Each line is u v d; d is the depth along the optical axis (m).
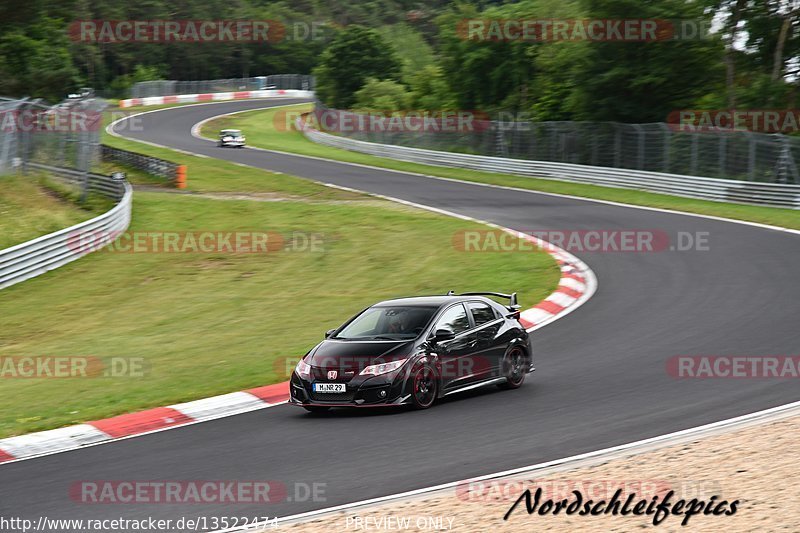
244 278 52.03
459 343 26.58
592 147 99.19
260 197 84.81
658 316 37.62
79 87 174.62
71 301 47.25
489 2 192.88
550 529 15.11
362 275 52.00
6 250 49.72
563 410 24.14
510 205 77.50
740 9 108.25
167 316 43.56
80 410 27.16
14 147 70.69
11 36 139.50
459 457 19.98
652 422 22.31
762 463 18.00
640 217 68.25
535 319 38.94
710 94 105.94
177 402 27.41
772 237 56.94
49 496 18.59
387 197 84.25
